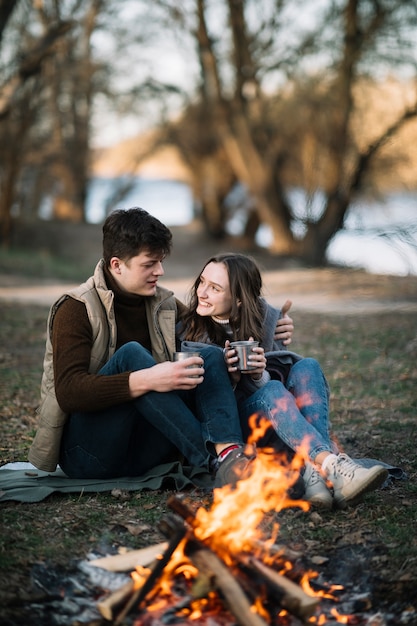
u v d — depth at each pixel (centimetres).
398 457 493
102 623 293
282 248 2303
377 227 1141
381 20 1978
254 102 2322
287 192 2336
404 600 318
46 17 2153
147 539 362
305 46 2112
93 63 2569
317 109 2116
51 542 353
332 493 392
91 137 2967
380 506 399
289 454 414
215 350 402
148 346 430
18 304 1269
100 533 365
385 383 704
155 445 414
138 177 3045
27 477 426
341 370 763
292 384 419
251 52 2231
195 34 2283
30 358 848
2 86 1748
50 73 2286
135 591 290
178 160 2969
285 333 446
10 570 325
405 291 1272
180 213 4788
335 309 1181
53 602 310
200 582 296
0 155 2286
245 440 412
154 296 428
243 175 2391
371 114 2155
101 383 383
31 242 2464
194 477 412
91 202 3950
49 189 2994
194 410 413
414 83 2030
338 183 1983
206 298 428
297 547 354
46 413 409
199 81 2623
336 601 320
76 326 401
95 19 2405
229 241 2841
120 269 412
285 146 2302
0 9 1524
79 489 406
